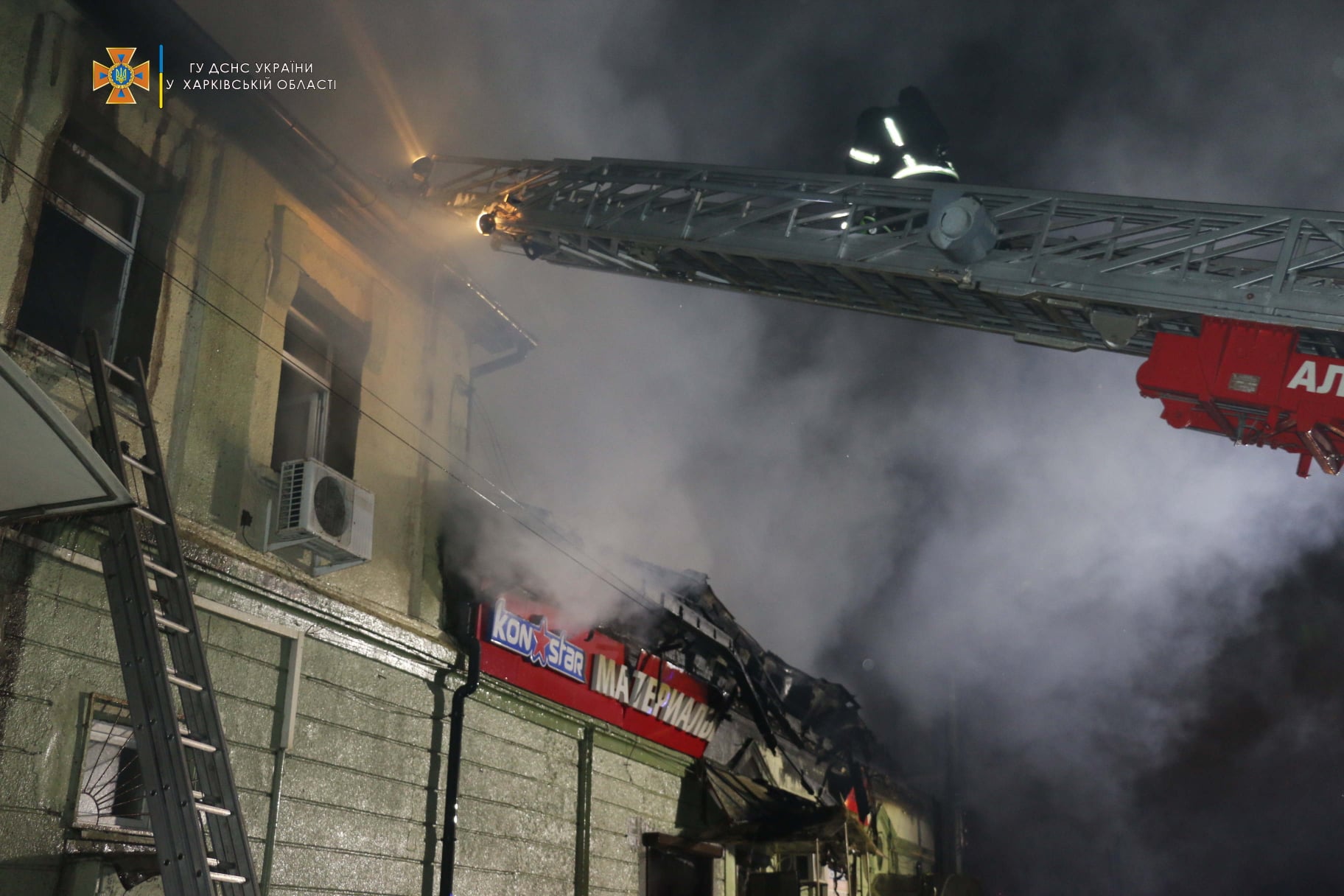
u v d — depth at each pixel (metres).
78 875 6.14
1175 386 8.45
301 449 9.24
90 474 5.55
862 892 18.55
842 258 9.71
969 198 9.12
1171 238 8.63
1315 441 8.05
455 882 9.03
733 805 13.59
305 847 7.76
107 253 7.81
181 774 5.19
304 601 8.15
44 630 6.39
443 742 9.37
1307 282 8.12
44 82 7.22
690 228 10.42
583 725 11.23
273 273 8.98
